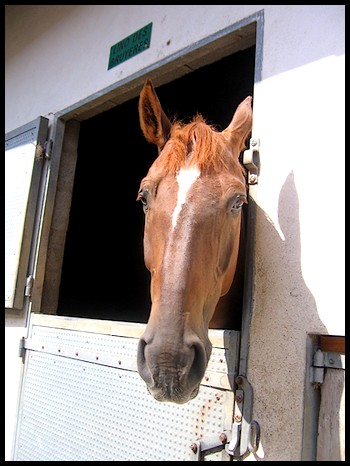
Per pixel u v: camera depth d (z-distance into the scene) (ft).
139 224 10.91
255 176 3.82
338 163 3.30
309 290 3.25
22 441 5.61
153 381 2.51
